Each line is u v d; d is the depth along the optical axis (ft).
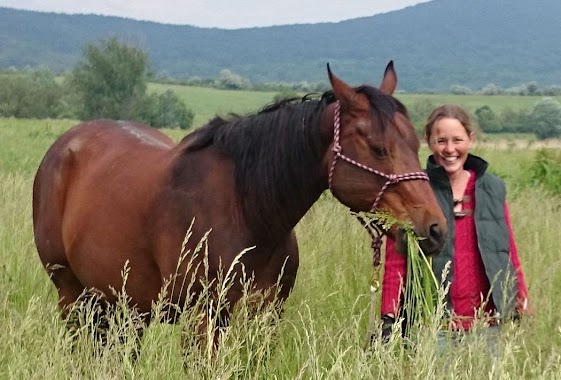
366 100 12.19
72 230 15.75
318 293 17.29
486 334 12.21
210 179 13.37
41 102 229.25
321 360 12.96
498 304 13.00
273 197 12.92
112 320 12.53
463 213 13.41
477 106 364.38
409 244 11.57
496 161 76.38
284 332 14.80
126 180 14.83
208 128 14.03
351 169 12.14
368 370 10.79
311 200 13.21
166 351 12.50
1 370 12.12
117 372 11.32
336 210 22.77
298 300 16.56
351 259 19.47
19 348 12.38
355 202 12.25
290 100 13.57
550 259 20.61
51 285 19.02
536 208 29.76
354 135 12.12
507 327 12.20
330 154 12.41
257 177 12.98
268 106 13.67
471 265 13.32
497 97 437.58
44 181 17.19
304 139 12.82
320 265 18.95
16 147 81.20
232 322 12.72
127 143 16.16
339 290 17.21
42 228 17.04
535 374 11.31
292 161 12.91
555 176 44.96
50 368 11.59
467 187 13.52
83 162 16.58
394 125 11.93
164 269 13.66
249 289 13.05
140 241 14.12
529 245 21.63
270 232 13.08
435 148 13.39
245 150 13.20
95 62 214.07
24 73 262.47
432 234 11.53
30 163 64.28
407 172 11.76
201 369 11.56
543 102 270.05
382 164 11.88
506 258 13.15
